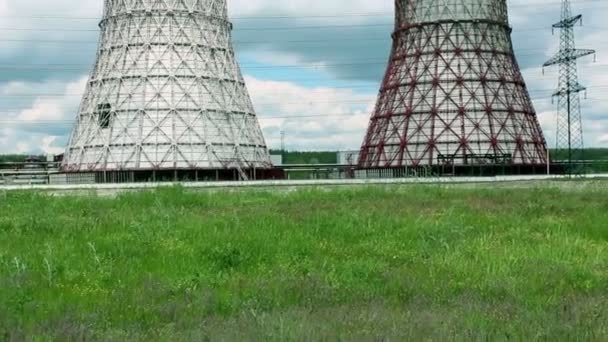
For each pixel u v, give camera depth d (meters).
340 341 11.23
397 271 18.22
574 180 68.69
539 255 20.55
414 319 12.71
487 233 25.92
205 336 11.76
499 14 95.94
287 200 42.47
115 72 86.31
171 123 83.31
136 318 13.66
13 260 19.61
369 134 98.00
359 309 13.89
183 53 86.56
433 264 19.36
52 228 27.56
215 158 84.19
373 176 92.25
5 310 14.03
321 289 16.05
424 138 90.31
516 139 90.94
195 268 19.02
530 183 64.62
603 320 12.38
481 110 90.44
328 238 24.86
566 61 102.50
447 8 93.44
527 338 11.20
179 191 46.47
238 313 13.95
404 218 30.44
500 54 94.38
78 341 11.82
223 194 46.81
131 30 87.06
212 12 90.69
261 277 17.59
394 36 99.38
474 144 89.12
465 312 13.35
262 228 26.62
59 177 83.38
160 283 16.94
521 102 94.19
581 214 32.09
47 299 15.35
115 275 18.05
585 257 20.41
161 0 87.56
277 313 13.55
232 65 92.06
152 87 84.44
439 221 29.17
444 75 91.69
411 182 67.19
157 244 23.02
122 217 31.70
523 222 29.30
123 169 81.44
